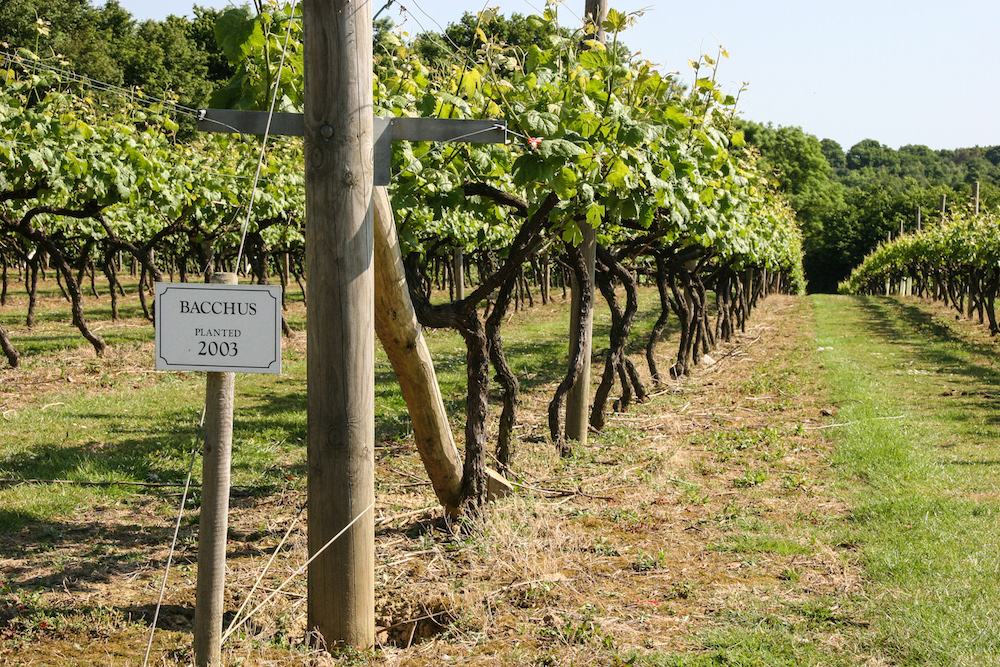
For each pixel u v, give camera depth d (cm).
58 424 813
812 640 371
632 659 353
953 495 589
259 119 347
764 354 1486
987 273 1872
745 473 654
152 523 538
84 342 1397
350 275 337
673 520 543
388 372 1205
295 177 1265
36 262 1588
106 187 907
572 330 769
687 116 575
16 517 534
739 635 374
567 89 508
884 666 347
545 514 545
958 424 840
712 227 780
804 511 558
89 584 432
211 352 294
